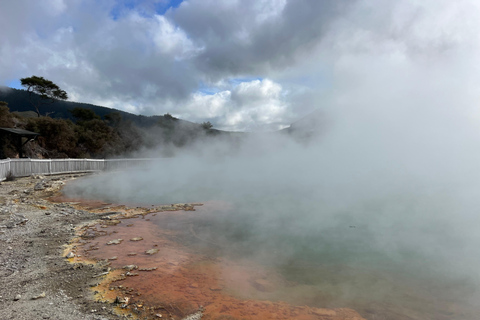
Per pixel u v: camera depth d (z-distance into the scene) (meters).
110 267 3.67
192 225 5.71
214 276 3.47
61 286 3.11
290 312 2.67
